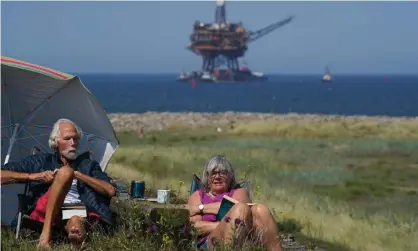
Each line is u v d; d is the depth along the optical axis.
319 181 20.06
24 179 7.60
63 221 7.62
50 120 8.96
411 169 23.30
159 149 26.06
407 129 37.81
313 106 117.19
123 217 7.90
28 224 7.73
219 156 8.07
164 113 58.59
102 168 8.96
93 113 8.73
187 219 7.50
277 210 13.20
